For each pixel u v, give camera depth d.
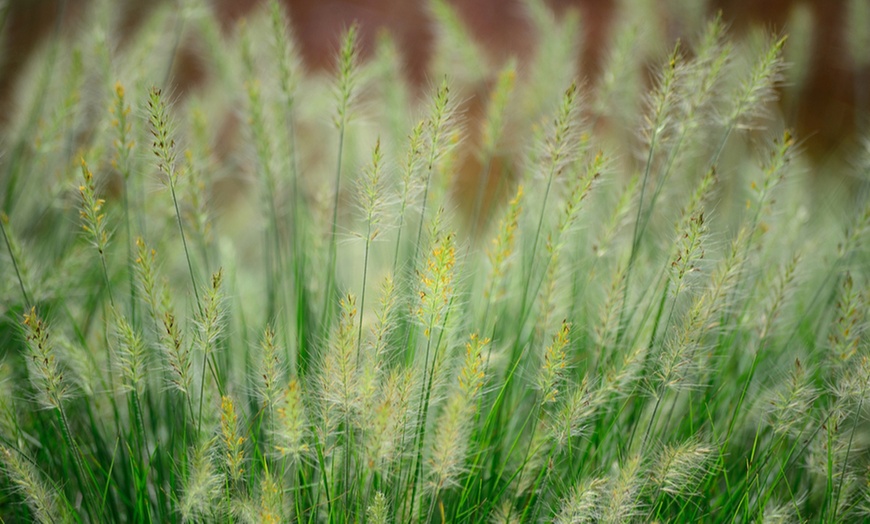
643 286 1.70
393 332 1.61
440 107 1.58
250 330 1.74
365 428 1.50
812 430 1.60
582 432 1.59
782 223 1.80
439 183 1.74
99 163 1.76
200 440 1.51
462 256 1.56
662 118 1.64
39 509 1.51
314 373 1.56
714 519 1.59
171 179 1.56
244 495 1.53
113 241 1.80
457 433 1.50
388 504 1.54
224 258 1.82
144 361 1.59
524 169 1.80
